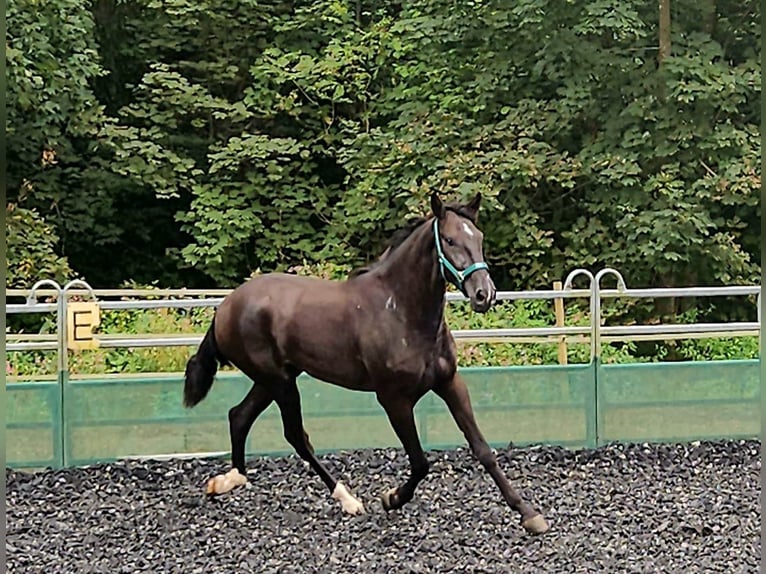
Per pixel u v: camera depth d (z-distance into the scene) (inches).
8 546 215.5
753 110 484.1
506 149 465.4
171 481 272.7
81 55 458.3
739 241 488.1
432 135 485.4
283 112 548.7
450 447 301.9
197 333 397.4
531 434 303.4
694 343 463.8
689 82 450.9
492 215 471.2
